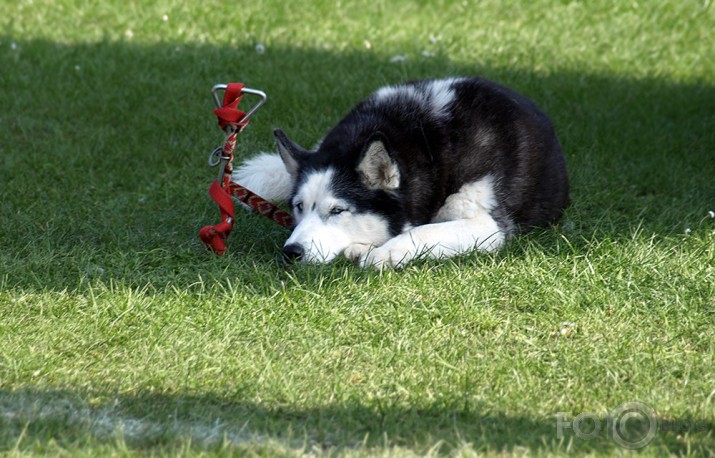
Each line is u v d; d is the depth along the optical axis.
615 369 7.41
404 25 17.88
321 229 9.20
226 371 7.33
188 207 11.13
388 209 9.38
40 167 12.22
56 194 11.44
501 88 10.55
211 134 13.44
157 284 8.98
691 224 10.48
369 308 8.41
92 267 9.23
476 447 6.23
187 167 12.46
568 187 10.92
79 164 12.43
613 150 13.40
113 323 8.09
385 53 16.42
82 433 6.26
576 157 12.91
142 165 12.55
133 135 13.41
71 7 18.30
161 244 9.99
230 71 15.60
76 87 14.90
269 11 18.14
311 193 9.34
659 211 11.30
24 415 6.50
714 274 9.05
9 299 8.47
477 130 9.82
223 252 9.59
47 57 15.82
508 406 6.86
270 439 6.26
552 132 10.67
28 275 8.98
